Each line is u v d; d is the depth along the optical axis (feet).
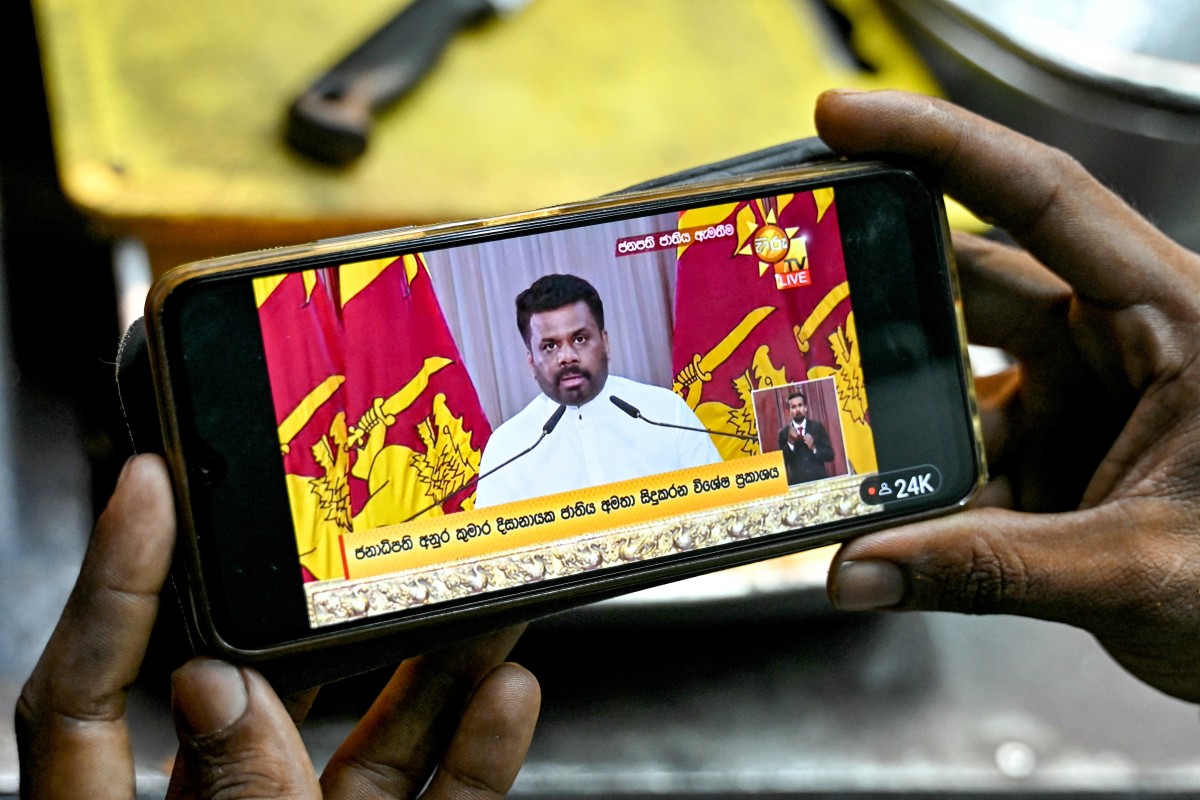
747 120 2.44
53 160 2.45
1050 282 1.75
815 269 1.50
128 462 1.30
